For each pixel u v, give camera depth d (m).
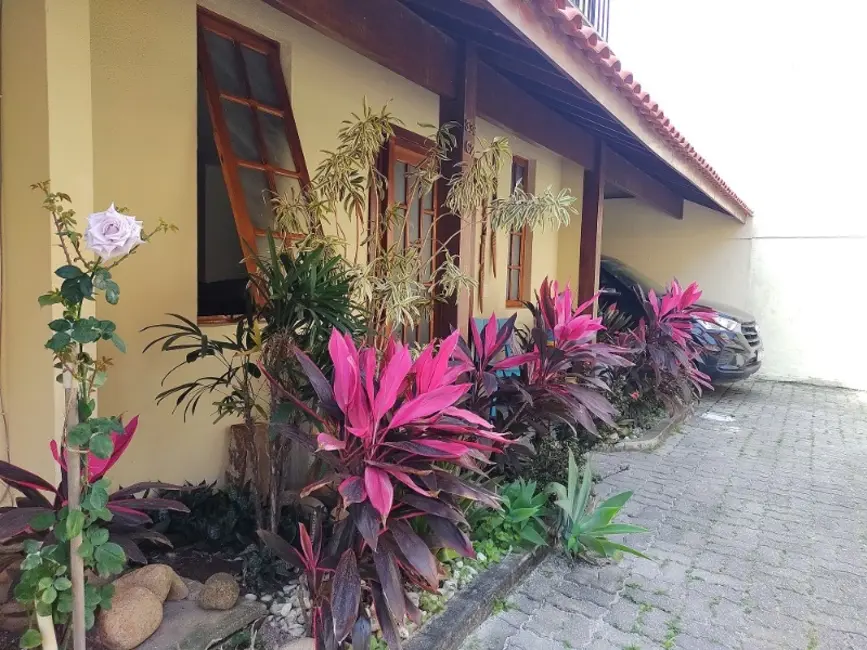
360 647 1.70
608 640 2.20
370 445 1.80
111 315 2.46
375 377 2.04
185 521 2.40
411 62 2.86
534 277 6.68
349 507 1.74
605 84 3.28
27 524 1.49
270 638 1.89
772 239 8.48
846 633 2.30
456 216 3.23
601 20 5.91
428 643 1.99
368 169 2.53
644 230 9.23
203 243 4.13
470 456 1.99
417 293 2.64
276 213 2.67
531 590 2.53
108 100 2.43
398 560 1.80
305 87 3.46
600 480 3.92
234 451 2.88
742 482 4.10
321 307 2.20
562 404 3.11
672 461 4.53
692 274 8.95
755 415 6.36
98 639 1.62
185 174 2.74
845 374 8.16
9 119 1.91
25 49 1.84
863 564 2.90
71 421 1.40
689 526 3.30
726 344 6.37
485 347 3.08
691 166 5.45
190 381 2.76
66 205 1.88
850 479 4.24
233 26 3.10
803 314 8.37
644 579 2.67
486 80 3.57
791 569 2.82
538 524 2.84
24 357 1.99
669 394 5.38
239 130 3.04
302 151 3.35
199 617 1.82
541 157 6.46
